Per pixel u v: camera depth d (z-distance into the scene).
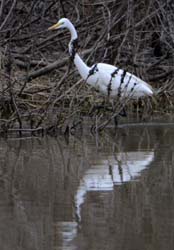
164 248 10.22
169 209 12.40
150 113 29.02
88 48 32.31
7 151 19.33
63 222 11.60
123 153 18.80
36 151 19.38
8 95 25.92
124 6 30.62
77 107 24.06
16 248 10.31
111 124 26.08
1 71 26.94
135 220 11.62
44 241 10.64
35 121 24.52
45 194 13.66
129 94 24.66
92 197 13.39
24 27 31.12
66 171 16.06
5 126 23.16
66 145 20.59
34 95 26.98
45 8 32.25
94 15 31.97
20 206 12.67
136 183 14.73
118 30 31.31
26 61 29.95
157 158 17.88
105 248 10.24
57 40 31.30
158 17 32.56
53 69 28.42
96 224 11.45
